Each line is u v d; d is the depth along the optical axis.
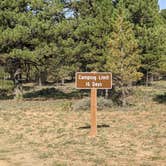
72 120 25.55
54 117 27.17
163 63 49.66
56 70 43.66
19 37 37.66
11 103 37.91
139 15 48.34
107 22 41.19
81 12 43.94
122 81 34.66
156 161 13.73
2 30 38.78
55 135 19.53
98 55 40.69
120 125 22.89
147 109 32.16
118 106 34.81
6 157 14.65
